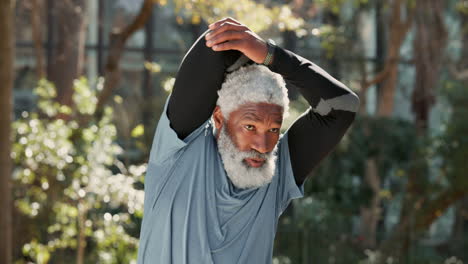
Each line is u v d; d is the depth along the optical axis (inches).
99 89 277.3
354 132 397.4
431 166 438.3
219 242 74.5
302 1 374.0
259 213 76.3
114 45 317.4
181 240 74.4
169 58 510.3
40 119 274.1
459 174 420.2
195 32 512.7
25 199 235.8
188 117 73.4
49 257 243.1
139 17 317.4
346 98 71.7
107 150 234.7
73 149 236.2
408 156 412.2
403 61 542.0
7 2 208.5
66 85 381.4
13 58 213.8
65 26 386.6
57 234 256.2
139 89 499.5
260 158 73.0
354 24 490.6
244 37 68.7
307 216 378.6
